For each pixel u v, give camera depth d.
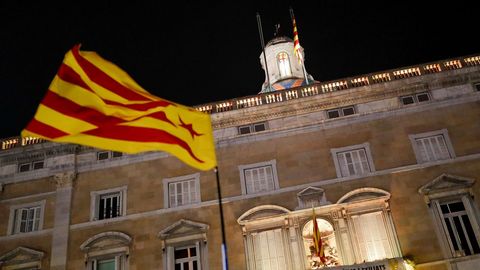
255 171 28.33
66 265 26.81
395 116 28.59
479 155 26.80
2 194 29.75
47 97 11.70
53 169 29.78
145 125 12.52
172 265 26.23
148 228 27.36
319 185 27.16
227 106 30.53
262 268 25.69
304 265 25.28
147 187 28.70
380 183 26.77
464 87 28.91
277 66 53.59
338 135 28.53
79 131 11.73
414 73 29.81
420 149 27.59
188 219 27.27
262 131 29.25
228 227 26.77
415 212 25.78
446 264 24.31
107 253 26.91
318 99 29.53
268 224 26.52
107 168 29.62
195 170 28.91
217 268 25.83
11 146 31.66
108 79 12.49
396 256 24.75
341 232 25.75
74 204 28.75
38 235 28.05
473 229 25.14
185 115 13.13
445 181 26.28
